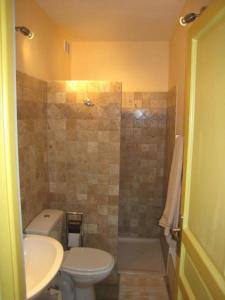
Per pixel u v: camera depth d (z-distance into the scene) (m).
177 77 2.33
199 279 1.02
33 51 1.95
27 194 1.89
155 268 2.66
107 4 2.00
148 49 3.00
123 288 2.34
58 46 2.55
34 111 1.98
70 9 2.10
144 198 3.20
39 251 1.51
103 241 2.37
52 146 2.29
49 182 2.33
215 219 0.89
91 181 2.30
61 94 2.23
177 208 1.76
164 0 1.92
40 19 2.07
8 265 0.66
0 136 0.61
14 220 0.66
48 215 2.07
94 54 3.04
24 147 1.82
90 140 2.26
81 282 1.93
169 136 2.76
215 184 0.90
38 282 1.20
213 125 0.93
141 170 3.16
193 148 1.16
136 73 3.04
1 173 0.62
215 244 0.88
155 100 3.05
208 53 0.99
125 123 3.11
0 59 0.59
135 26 2.49
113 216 2.33
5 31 0.60
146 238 3.25
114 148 2.25
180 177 1.74
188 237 1.16
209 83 0.97
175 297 1.34
